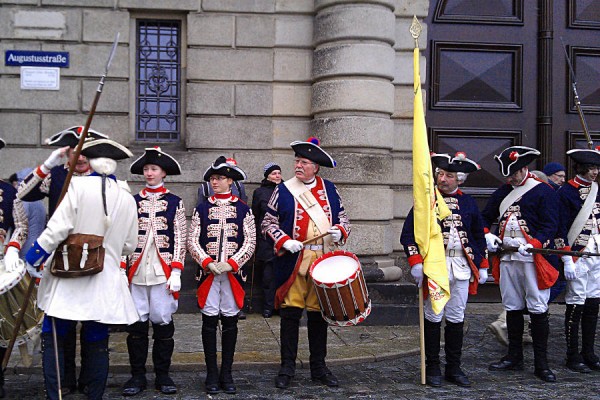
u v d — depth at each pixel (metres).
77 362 6.23
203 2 8.65
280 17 8.73
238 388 5.64
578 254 6.00
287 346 5.75
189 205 8.62
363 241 8.23
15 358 6.23
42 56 8.45
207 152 8.68
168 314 5.45
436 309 5.61
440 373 5.83
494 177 9.45
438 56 9.35
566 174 9.59
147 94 8.83
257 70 8.72
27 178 5.12
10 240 5.14
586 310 6.36
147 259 5.39
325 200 5.83
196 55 8.65
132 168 5.74
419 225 5.75
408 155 8.84
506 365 6.28
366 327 7.87
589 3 9.64
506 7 9.52
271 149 8.75
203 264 5.46
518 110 9.50
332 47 8.36
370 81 8.29
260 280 8.59
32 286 4.80
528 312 6.20
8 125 8.44
